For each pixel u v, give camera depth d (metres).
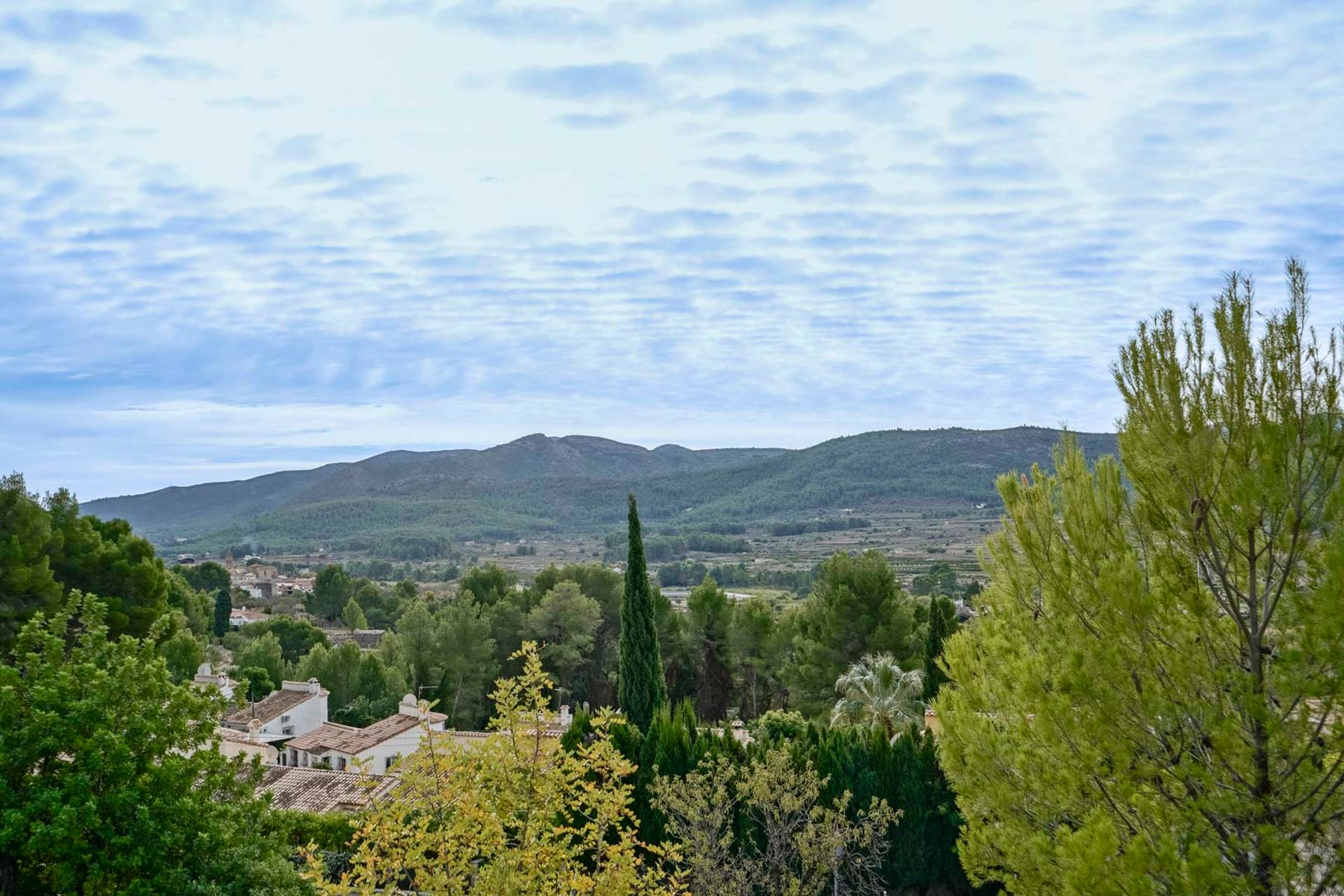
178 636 42.47
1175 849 7.83
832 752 22.55
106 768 13.76
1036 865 10.05
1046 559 10.29
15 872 14.00
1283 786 8.46
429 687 54.44
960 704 11.66
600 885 11.48
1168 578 9.44
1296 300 8.80
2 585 28.42
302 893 14.89
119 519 38.31
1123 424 9.91
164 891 13.48
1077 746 9.13
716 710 49.53
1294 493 8.61
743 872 19.06
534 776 11.83
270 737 43.44
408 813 11.48
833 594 39.00
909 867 22.22
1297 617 8.43
